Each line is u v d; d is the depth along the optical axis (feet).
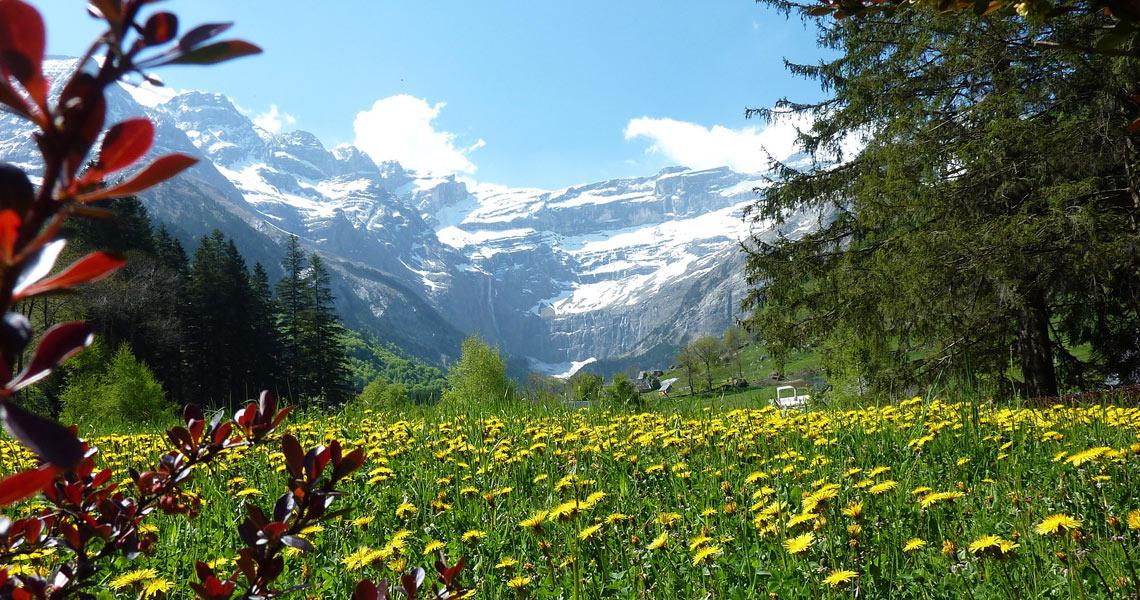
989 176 42.09
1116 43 4.73
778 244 55.42
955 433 16.71
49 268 1.62
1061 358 49.60
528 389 29.73
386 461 16.56
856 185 50.21
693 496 13.66
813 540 10.00
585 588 9.77
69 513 4.53
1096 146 39.55
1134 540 9.35
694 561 9.47
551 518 10.84
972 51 43.60
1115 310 45.11
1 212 1.49
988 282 43.57
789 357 53.72
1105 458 11.66
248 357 195.62
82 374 92.58
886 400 42.01
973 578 8.93
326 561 11.20
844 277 49.65
